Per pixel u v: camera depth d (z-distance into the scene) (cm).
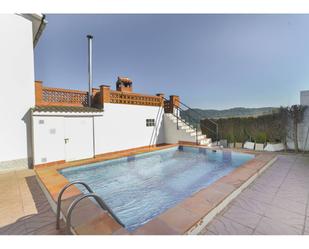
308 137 782
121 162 644
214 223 217
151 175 528
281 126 842
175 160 704
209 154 766
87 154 702
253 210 249
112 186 447
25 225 230
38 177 411
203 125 1152
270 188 330
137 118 917
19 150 522
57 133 590
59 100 713
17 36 518
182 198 379
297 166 483
